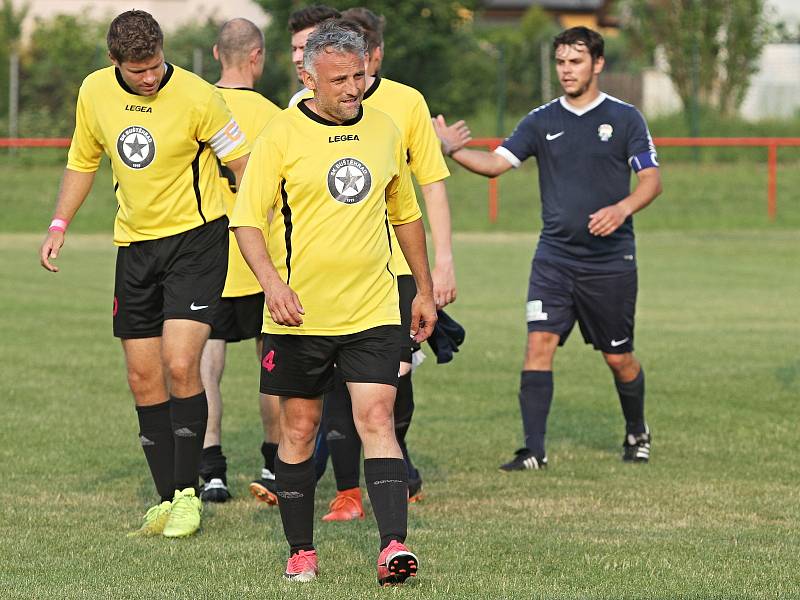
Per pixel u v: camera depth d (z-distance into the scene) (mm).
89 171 18078
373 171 14422
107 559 15812
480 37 128250
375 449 14609
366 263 14516
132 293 17844
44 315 41531
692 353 34594
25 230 71750
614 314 22500
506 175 84625
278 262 14633
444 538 16781
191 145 17438
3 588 14406
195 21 104500
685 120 92250
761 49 101000
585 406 28156
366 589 14305
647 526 17703
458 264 57938
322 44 14141
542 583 14609
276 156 14328
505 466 21891
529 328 22750
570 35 22359
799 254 62031
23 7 114062
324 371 14836
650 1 104000
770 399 28234
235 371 32531
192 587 14430
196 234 17641
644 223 74688
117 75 17375
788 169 86625
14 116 87188
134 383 17969
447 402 28266
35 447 23078
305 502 14945
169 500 17859
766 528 17594
